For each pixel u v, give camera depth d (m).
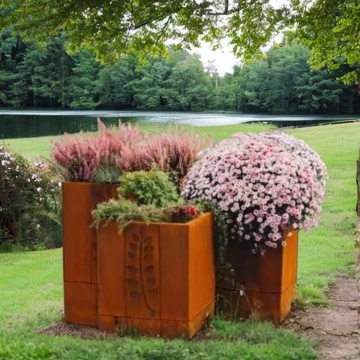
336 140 17.95
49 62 58.00
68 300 4.02
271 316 3.94
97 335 3.67
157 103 58.59
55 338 3.61
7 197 8.58
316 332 3.82
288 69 54.41
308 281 5.22
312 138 18.86
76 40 6.01
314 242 7.18
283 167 3.80
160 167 4.14
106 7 5.48
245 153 3.89
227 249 3.96
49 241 8.73
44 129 32.88
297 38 6.59
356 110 52.72
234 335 3.61
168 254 3.50
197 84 59.09
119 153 4.20
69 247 4.00
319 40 6.43
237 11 5.98
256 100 56.03
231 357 3.16
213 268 3.90
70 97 58.25
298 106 54.81
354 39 6.52
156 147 4.19
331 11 6.16
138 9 5.64
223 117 45.91
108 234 3.61
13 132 30.92
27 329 3.93
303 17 6.18
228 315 3.97
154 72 58.59
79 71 58.00
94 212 3.65
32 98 58.66
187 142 4.32
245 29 6.27
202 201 3.87
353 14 6.14
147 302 3.58
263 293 3.93
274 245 3.79
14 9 5.54
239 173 3.83
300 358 3.22
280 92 55.06
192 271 3.53
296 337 3.59
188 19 5.89
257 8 6.06
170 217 3.58
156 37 6.09
